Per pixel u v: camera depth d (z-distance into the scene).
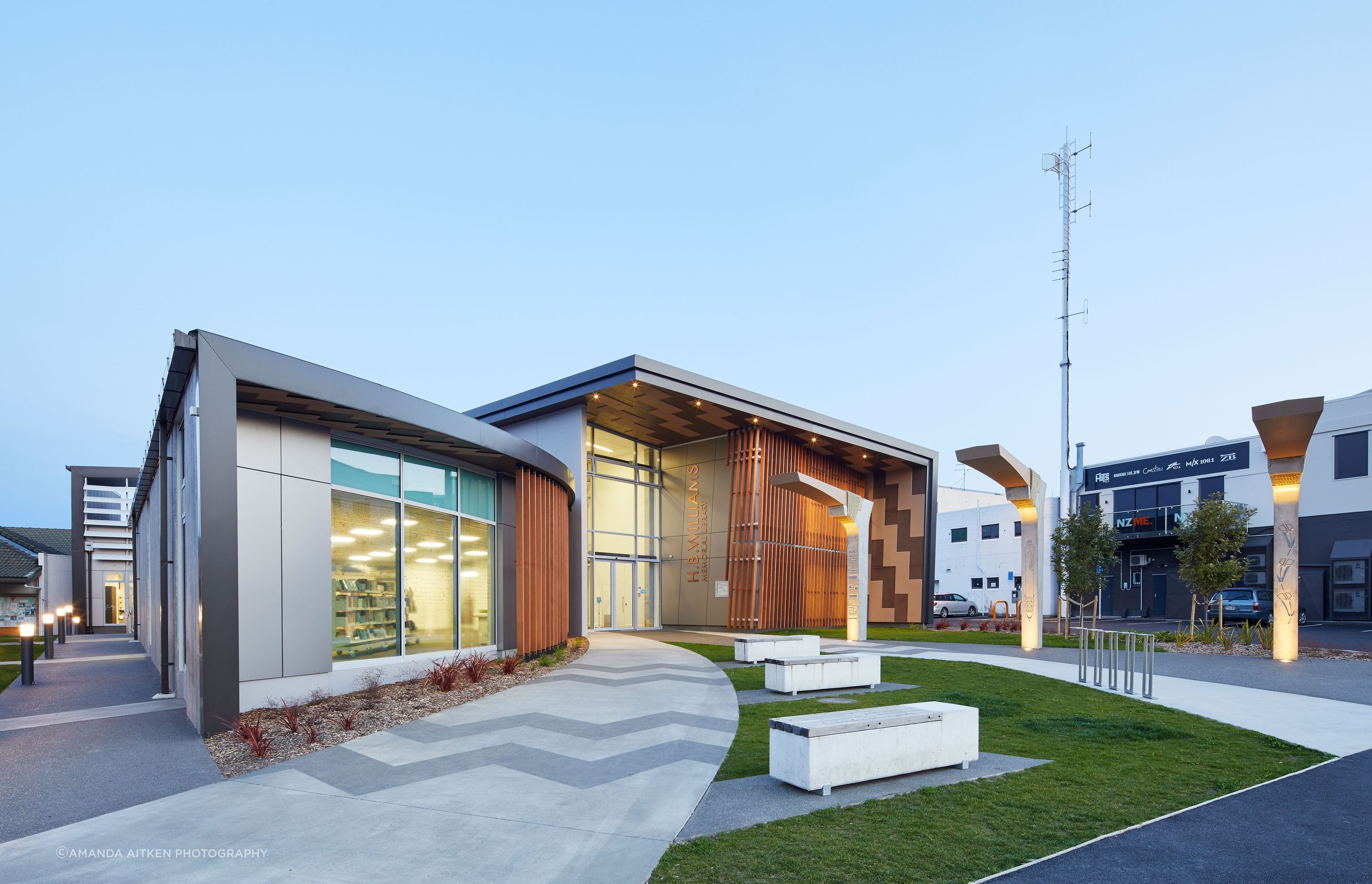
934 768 7.00
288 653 10.45
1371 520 29.50
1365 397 30.08
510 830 5.58
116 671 16.92
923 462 33.78
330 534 11.17
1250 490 34.03
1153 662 14.27
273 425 10.46
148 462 17.30
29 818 6.09
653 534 30.56
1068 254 33.38
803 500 29.78
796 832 5.36
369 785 6.78
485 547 15.78
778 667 11.64
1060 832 5.30
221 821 5.88
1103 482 39.91
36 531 40.69
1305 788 6.36
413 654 13.19
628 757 7.67
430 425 11.81
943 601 38.47
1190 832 5.30
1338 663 15.03
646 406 24.97
